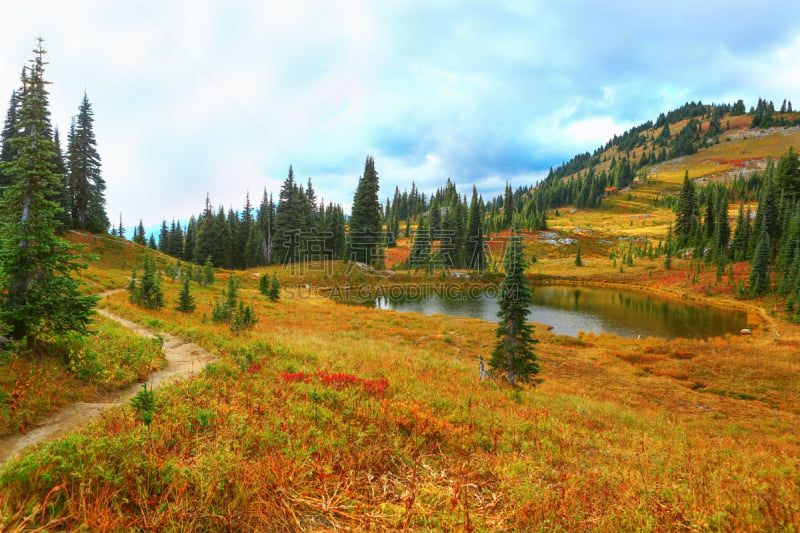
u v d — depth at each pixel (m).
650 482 5.94
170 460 4.28
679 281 80.56
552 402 14.45
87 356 8.56
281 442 5.45
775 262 68.25
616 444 9.27
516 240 18.25
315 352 15.57
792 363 29.39
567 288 87.88
